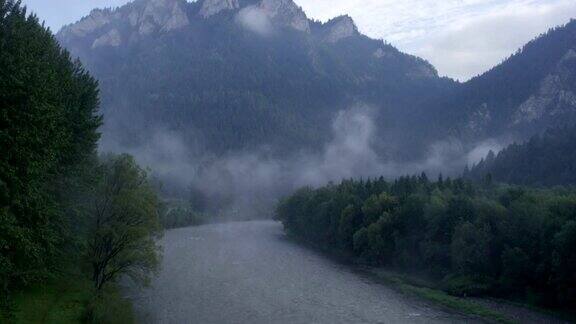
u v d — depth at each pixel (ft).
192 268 267.80
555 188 371.76
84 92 160.56
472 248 241.14
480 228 245.04
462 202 275.80
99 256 169.17
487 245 238.27
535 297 209.67
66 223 145.48
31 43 120.67
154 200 181.57
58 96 130.72
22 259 122.01
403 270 293.43
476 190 348.38
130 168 177.06
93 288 159.84
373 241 315.58
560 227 212.43
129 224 172.65
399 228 314.76
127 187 175.32
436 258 272.72
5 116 100.89
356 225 359.05
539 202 249.14
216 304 190.19
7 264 107.24
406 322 178.70
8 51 109.81
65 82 143.74
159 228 180.34
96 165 172.55
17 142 101.81
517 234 231.71
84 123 149.69
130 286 214.28
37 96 107.24
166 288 214.69
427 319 184.44
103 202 171.42
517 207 239.50
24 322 118.73
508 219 240.32
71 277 159.43
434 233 280.10
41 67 119.96
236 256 323.37
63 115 132.57
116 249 169.07
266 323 167.22
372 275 280.10
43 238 119.34
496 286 228.84
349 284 248.52
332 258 346.33
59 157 130.82
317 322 171.42
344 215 363.97
